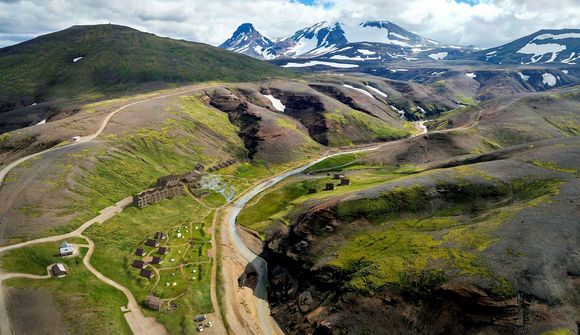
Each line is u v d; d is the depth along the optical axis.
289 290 105.56
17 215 114.56
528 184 110.44
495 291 78.88
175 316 94.56
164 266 113.62
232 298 104.75
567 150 123.81
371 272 93.88
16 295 86.62
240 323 96.19
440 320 81.88
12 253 100.12
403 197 115.12
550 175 110.69
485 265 84.31
